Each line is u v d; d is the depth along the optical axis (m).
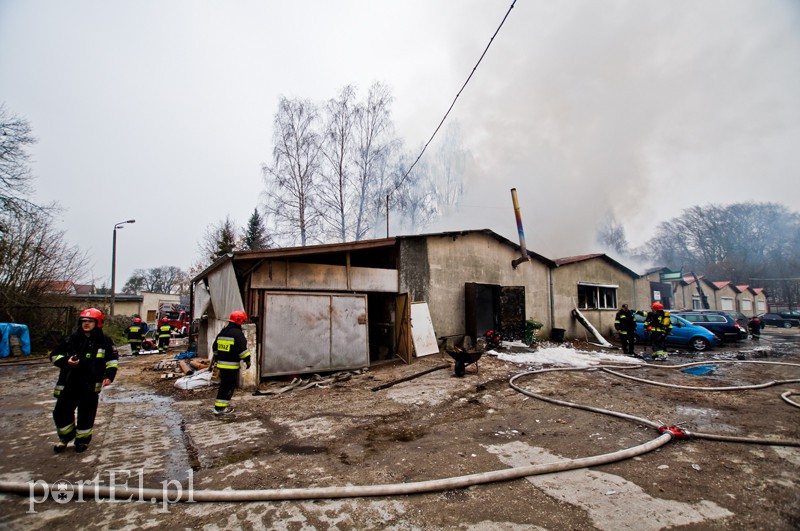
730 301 33.78
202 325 11.66
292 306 8.34
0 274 14.81
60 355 4.07
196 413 5.71
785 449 4.05
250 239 30.88
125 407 6.08
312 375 8.50
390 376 8.29
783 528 2.63
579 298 15.84
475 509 2.88
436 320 11.22
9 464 3.76
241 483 3.32
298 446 4.27
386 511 2.87
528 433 4.63
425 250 11.21
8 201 15.12
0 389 7.89
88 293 22.84
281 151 19.36
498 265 13.03
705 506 2.91
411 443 4.33
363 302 9.41
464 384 7.38
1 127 15.16
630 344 11.25
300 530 2.63
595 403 5.98
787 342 15.63
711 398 6.23
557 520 2.72
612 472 3.50
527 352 11.11
